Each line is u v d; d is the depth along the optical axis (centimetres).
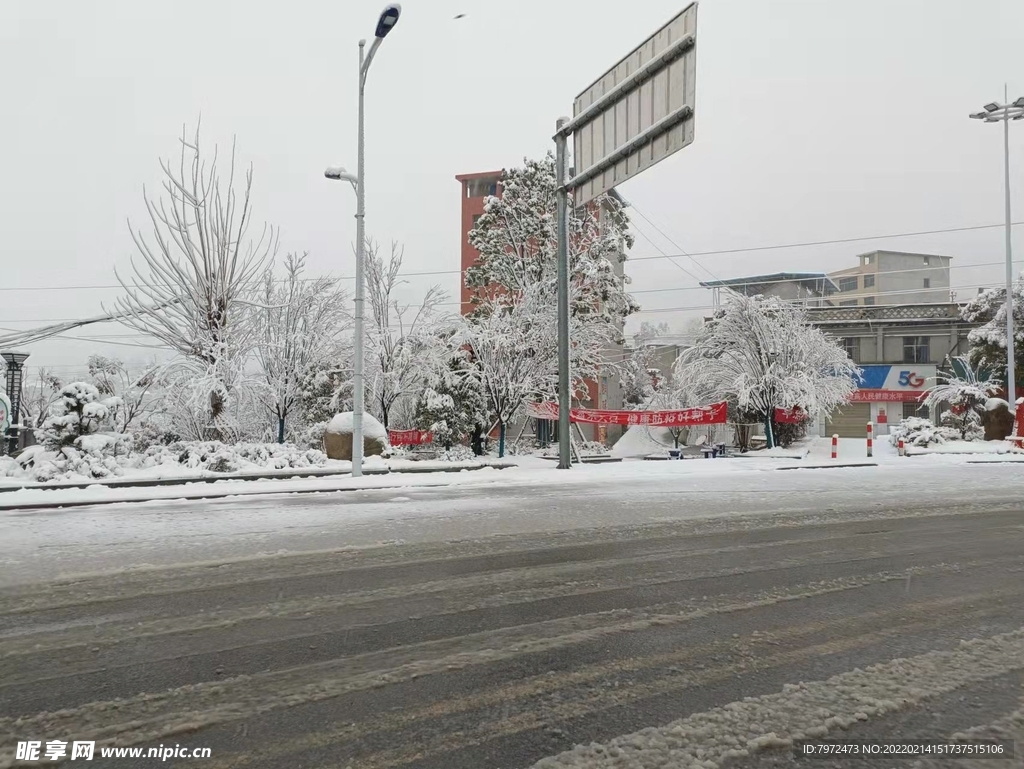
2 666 400
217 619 484
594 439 3781
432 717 332
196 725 325
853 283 6278
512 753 297
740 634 447
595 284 2538
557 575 600
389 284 2386
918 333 4100
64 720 332
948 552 690
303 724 326
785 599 526
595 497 1113
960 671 385
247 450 1599
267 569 627
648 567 628
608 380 3716
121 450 1509
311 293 2111
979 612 494
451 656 410
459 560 659
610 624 467
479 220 2722
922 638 440
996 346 2942
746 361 2488
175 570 624
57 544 746
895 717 330
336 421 1797
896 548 708
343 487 1284
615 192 3541
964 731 316
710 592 546
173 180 1791
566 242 1631
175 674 387
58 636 450
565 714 334
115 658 411
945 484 1283
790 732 315
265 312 2053
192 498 1175
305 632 455
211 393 1811
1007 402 2442
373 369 2242
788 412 2397
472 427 2209
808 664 396
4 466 1384
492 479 1397
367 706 344
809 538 760
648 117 1350
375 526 846
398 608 506
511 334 2238
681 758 292
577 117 1559
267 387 1980
